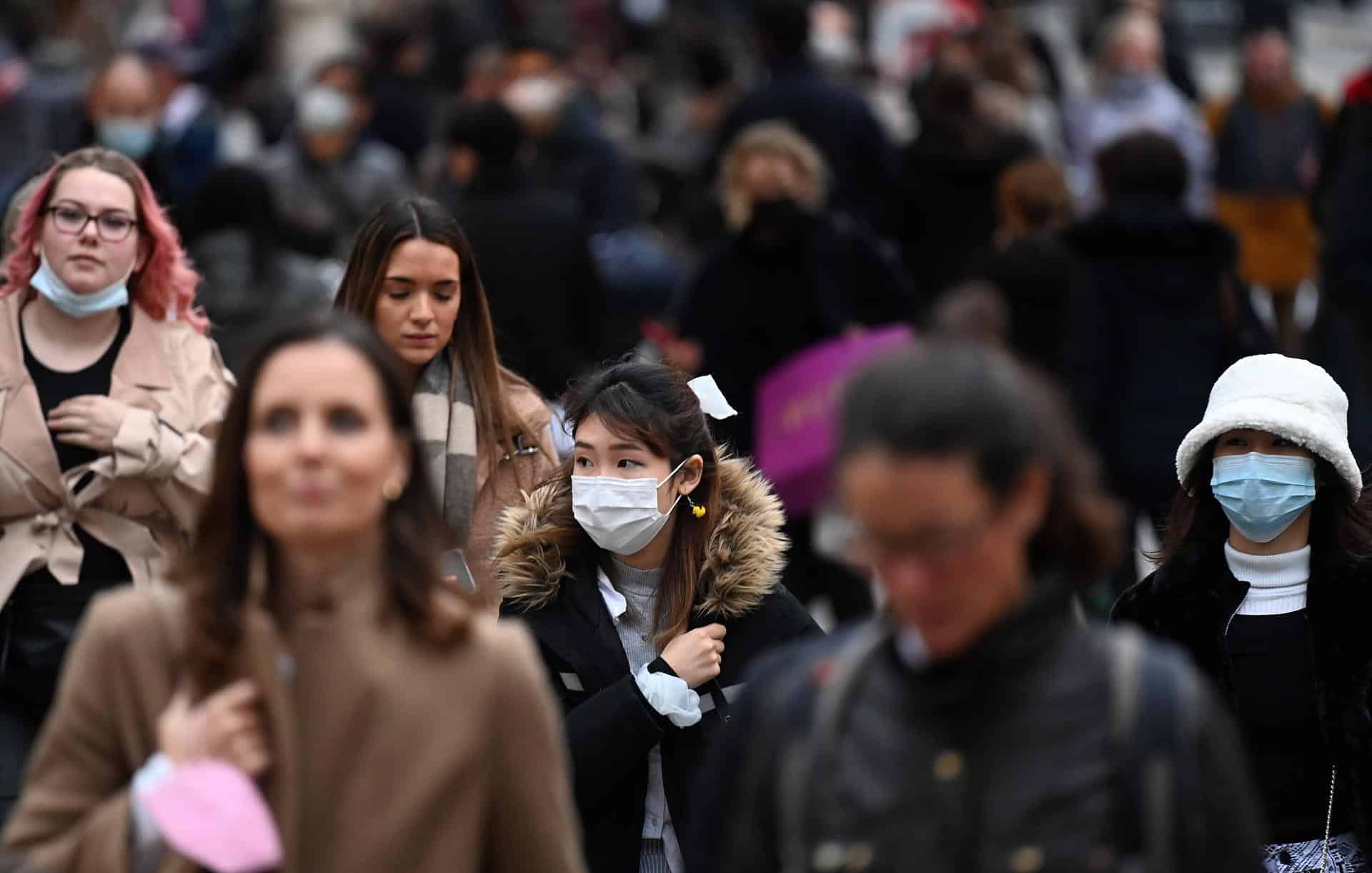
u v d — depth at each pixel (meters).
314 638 10.83
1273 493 14.97
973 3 57.00
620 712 15.13
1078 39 67.50
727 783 10.43
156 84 41.91
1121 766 9.49
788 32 38.12
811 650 10.37
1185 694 9.62
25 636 17.20
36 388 17.61
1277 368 15.34
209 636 10.68
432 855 10.72
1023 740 9.57
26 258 17.83
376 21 50.25
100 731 10.91
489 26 70.25
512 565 16.02
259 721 10.56
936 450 9.24
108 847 10.45
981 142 37.25
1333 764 14.96
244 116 54.00
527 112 40.66
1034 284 28.45
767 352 28.89
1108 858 9.45
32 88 44.66
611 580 16.20
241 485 11.02
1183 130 46.09
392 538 11.08
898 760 9.71
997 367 9.59
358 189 39.28
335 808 10.65
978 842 9.53
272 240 26.83
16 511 17.36
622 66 71.31
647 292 34.84
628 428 15.81
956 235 37.47
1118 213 27.89
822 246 28.70
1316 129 42.25
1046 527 9.82
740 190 29.11
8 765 16.84
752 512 16.22
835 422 9.69
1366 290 31.16
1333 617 15.08
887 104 57.69
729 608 15.93
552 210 28.47
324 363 10.91
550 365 28.20
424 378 18.41
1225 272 27.92
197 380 18.12
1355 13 83.69
